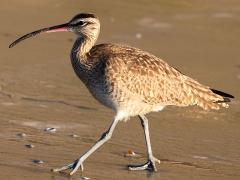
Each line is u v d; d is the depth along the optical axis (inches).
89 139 797.2
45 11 1389.0
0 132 796.6
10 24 1285.7
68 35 1266.0
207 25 1397.6
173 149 786.2
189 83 765.3
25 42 1190.9
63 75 1037.8
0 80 990.4
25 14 1355.8
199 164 747.4
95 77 745.0
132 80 737.6
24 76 1017.5
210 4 1535.4
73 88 982.4
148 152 736.3
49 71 1050.7
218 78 1081.4
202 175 717.9
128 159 749.3
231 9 1512.1
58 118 859.4
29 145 762.8
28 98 925.2
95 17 767.1
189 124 869.2
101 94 746.2
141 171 720.3
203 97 768.3
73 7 1432.1
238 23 1419.8
